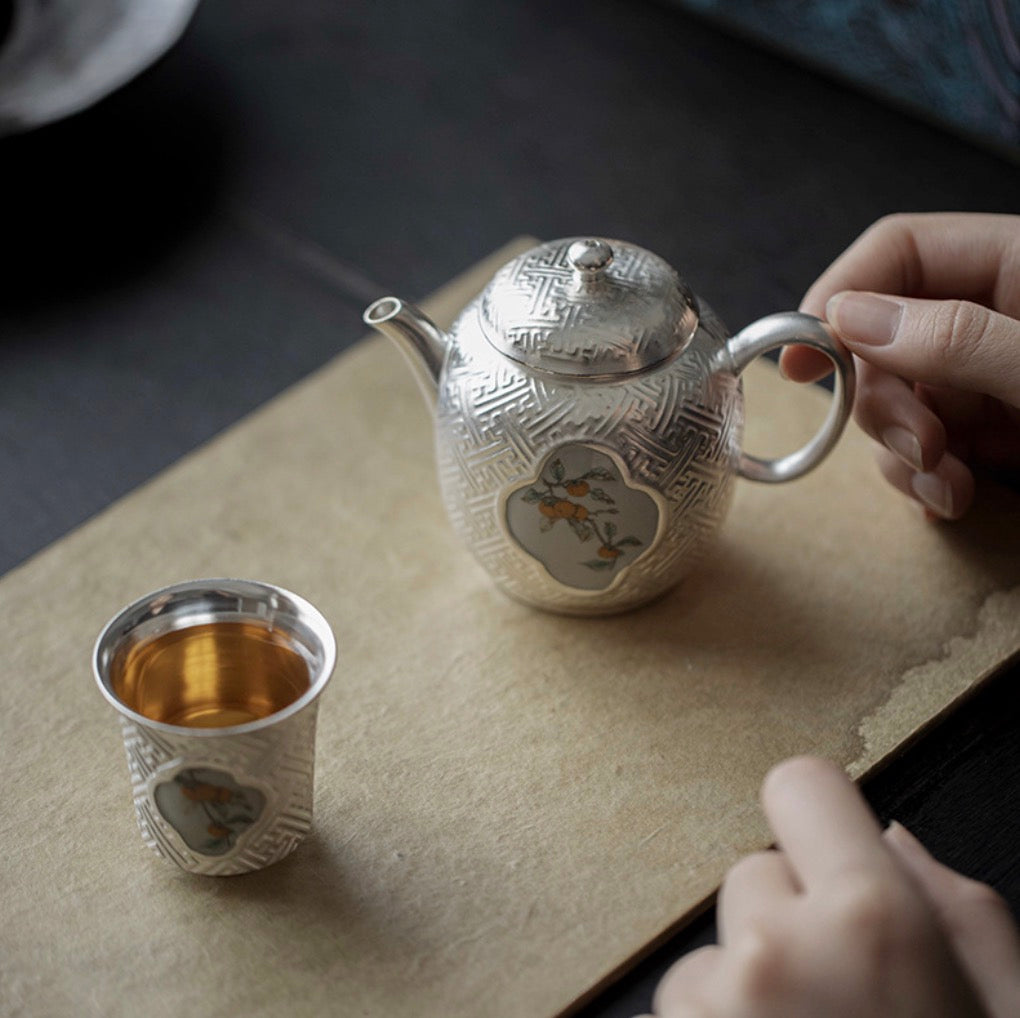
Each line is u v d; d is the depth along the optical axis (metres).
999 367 0.48
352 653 0.51
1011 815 0.47
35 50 0.65
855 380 0.49
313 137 0.70
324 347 0.61
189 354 0.61
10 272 0.64
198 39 0.74
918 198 0.67
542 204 0.67
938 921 0.39
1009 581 0.52
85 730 0.49
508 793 0.47
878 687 0.50
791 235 0.65
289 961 0.44
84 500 0.56
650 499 0.48
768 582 0.53
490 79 0.73
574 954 0.44
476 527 0.49
